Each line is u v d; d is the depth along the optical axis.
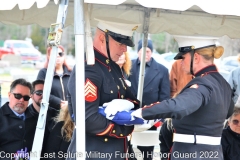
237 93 8.28
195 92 4.30
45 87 4.20
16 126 6.11
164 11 6.81
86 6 4.25
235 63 18.14
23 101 6.18
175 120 4.74
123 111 4.46
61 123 5.97
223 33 6.87
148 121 4.65
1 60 30.34
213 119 4.53
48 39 4.22
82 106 4.06
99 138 4.71
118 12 6.70
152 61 8.72
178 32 6.96
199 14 6.72
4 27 47.03
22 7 4.03
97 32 4.68
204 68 4.60
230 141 5.94
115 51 4.64
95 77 4.50
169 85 8.67
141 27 6.93
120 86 4.76
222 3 3.79
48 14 6.83
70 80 4.66
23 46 35.59
